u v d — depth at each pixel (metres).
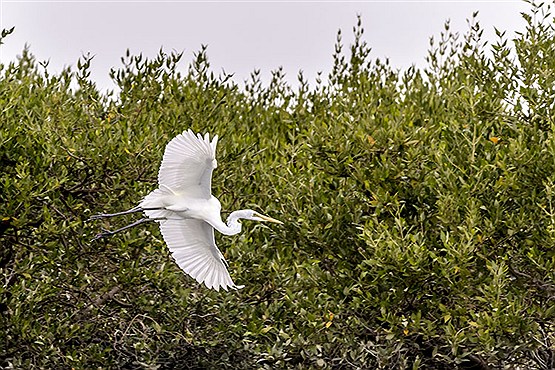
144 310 15.05
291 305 14.28
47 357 14.48
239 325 14.88
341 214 14.42
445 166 14.31
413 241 13.20
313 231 14.31
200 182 10.15
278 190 15.52
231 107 20.66
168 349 14.91
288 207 14.91
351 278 13.92
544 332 14.24
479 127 14.97
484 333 12.83
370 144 14.88
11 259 15.23
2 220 13.76
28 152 14.55
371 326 14.16
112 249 15.27
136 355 15.07
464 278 13.03
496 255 13.91
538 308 13.50
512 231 13.59
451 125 15.20
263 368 14.97
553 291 14.03
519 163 14.08
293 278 14.94
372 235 13.52
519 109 15.46
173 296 15.10
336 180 15.07
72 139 15.00
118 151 15.05
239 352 15.45
